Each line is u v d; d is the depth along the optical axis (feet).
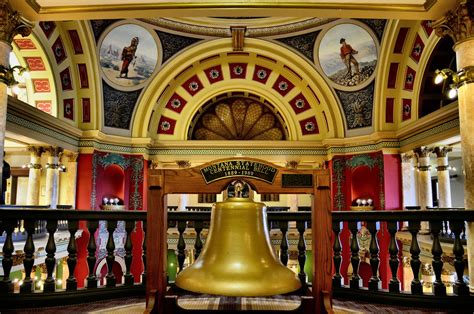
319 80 53.01
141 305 13.00
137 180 53.78
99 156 51.03
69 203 48.34
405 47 45.09
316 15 19.56
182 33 50.39
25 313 12.12
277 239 46.75
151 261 8.66
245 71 57.11
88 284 13.80
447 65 42.11
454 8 17.81
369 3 18.61
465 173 16.94
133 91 52.65
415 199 48.42
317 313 8.74
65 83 46.29
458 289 13.70
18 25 18.89
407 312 12.87
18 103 36.58
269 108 60.70
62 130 45.44
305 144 56.03
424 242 37.37
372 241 14.73
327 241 8.79
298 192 8.71
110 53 48.14
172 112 57.57
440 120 39.75
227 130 61.41
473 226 16.07
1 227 13.64
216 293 6.91
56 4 19.16
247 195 9.14
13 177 59.06
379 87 48.60
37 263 35.24
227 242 7.80
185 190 8.64
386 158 49.01
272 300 11.62
